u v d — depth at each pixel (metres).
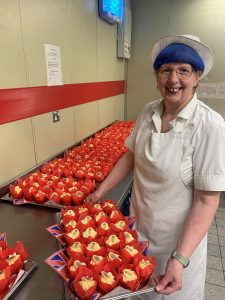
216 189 0.83
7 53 1.38
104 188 1.27
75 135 2.32
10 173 1.48
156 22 3.58
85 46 2.39
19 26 1.46
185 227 0.88
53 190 1.29
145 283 0.78
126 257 0.82
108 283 0.72
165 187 0.98
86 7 2.34
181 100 0.91
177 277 0.79
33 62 1.62
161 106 1.05
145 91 3.90
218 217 2.74
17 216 1.18
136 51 3.77
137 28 3.68
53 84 1.87
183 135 0.92
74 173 1.56
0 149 1.38
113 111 3.48
